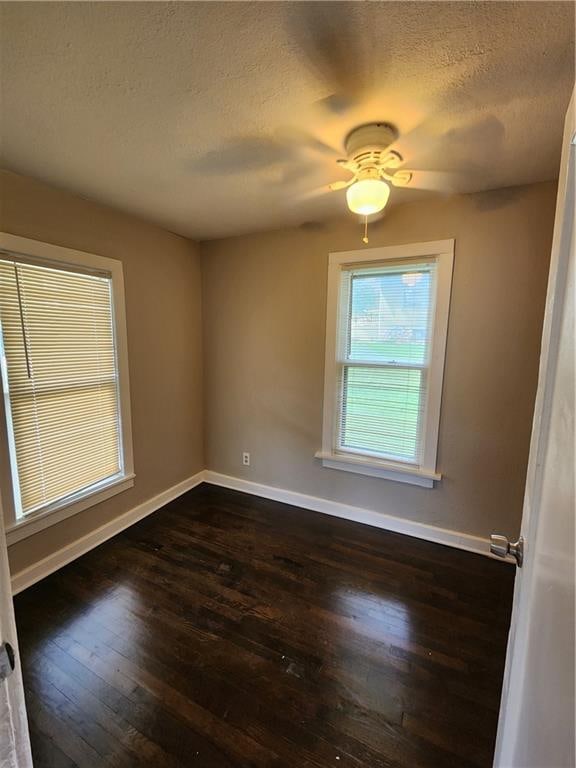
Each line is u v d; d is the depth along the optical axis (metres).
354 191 1.49
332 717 1.29
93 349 2.25
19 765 0.67
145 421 2.69
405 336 2.39
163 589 1.93
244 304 2.95
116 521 2.49
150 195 2.07
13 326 1.82
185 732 1.24
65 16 0.92
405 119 1.36
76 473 2.21
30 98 1.22
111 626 1.68
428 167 1.75
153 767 1.14
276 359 2.88
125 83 1.16
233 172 1.78
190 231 2.78
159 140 1.50
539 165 1.73
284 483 2.98
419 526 2.46
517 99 1.23
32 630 1.66
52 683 1.40
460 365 2.21
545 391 0.72
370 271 2.46
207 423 3.31
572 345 0.54
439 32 0.97
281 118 1.35
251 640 1.61
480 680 1.43
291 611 1.79
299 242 2.65
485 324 2.12
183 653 1.54
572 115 0.62
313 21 0.94
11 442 1.84
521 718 0.70
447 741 1.22
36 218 1.88
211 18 0.93
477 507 2.28
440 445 2.34
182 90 1.19
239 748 1.19
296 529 2.57
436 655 1.54
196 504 2.94
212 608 1.80
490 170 1.78
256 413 3.04
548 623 0.57
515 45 1.00
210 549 2.31
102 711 1.30
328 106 1.28
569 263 0.60
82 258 2.11
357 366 2.58
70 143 1.52
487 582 2.01
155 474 2.83
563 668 0.47
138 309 2.55
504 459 2.18
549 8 0.89
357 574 2.07
